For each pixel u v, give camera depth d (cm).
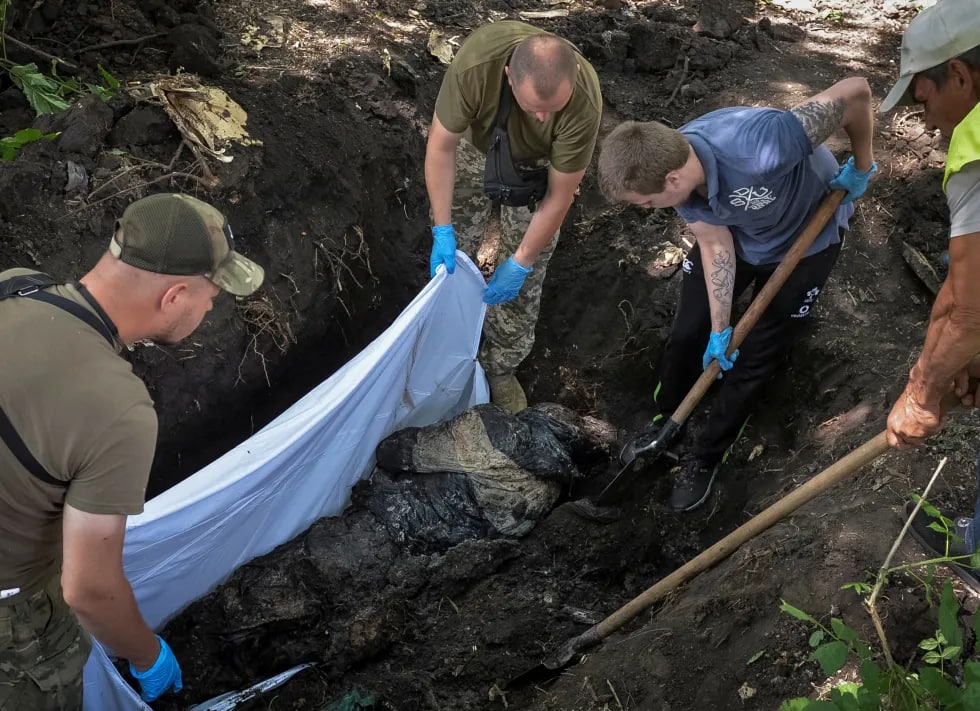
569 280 415
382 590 322
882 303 350
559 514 347
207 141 346
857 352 336
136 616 197
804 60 466
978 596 228
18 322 162
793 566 253
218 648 308
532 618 320
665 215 412
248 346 336
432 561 328
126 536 257
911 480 266
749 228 282
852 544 248
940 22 187
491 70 266
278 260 349
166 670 230
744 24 483
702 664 248
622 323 399
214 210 185
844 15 515
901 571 234
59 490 172
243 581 314
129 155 338
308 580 319
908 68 195
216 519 289
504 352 382
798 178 269
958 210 168
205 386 324
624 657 265
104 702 243
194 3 406
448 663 308
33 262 303
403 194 407
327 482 334
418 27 452
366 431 340
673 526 346
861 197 379
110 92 348
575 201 428
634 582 338
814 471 305
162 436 314
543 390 412
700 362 345
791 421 346
